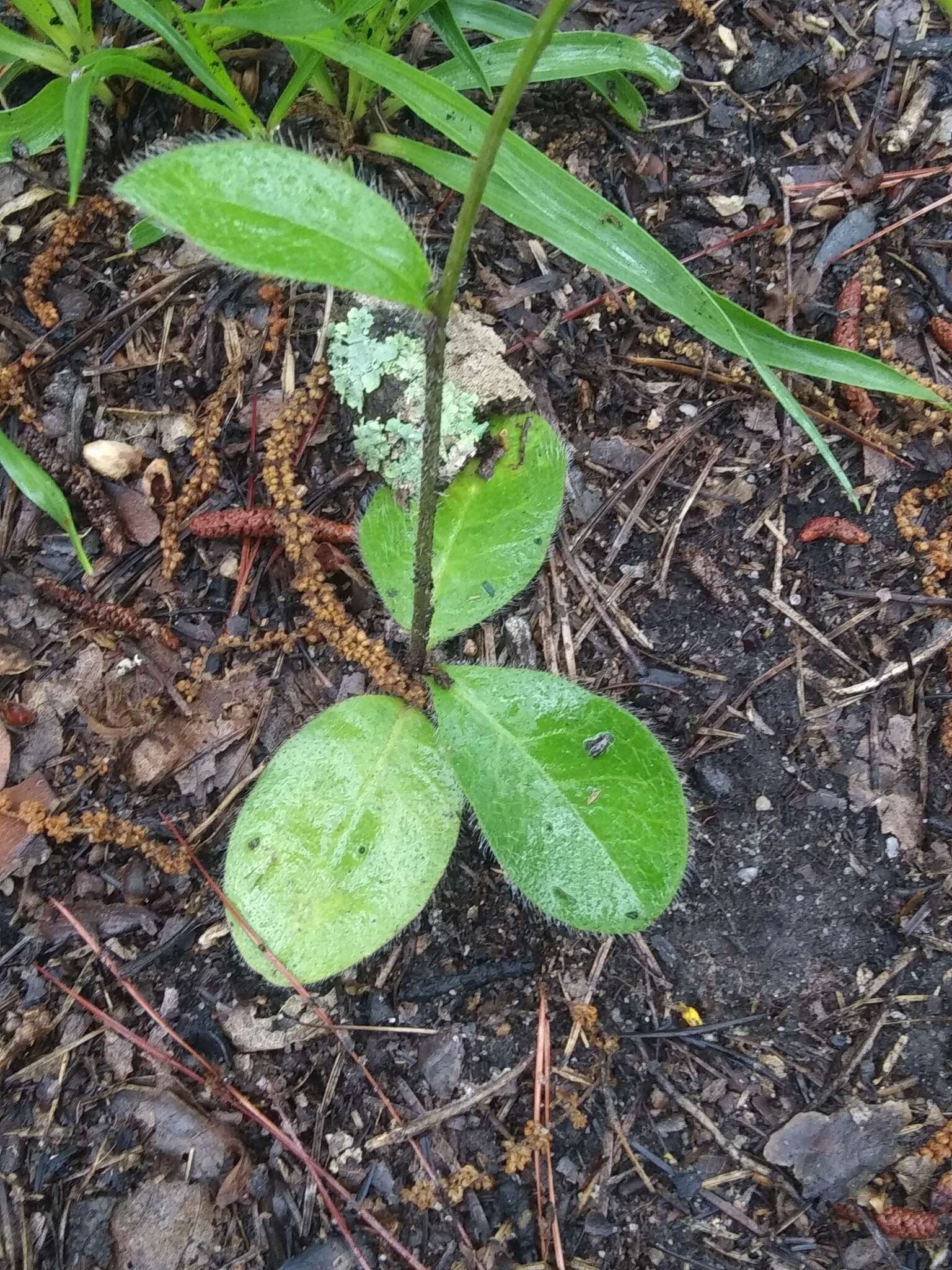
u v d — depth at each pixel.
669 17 0.22
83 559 0.17
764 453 0.20
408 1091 0.17
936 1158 0.16
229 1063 0.17
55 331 0.20
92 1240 0.16
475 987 0.17
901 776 0.18
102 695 0.18
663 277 0.17
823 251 0.21
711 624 0.19
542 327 0.20
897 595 0.19
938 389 0.20
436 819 0.17
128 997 0.17
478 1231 0.16
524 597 0.19
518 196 0.18
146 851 0.17
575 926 0.16
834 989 0.17
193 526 0.19
